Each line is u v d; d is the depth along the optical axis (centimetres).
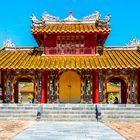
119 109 3036
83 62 3600
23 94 6738
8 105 3072
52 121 2867
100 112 2936
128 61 3581
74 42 3816
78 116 2970
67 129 2245
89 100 3694
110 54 3878
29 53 3962
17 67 3456
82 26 3875
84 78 3722
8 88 3738
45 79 3744
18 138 1803
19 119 2944
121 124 2670
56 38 3819
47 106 3102
